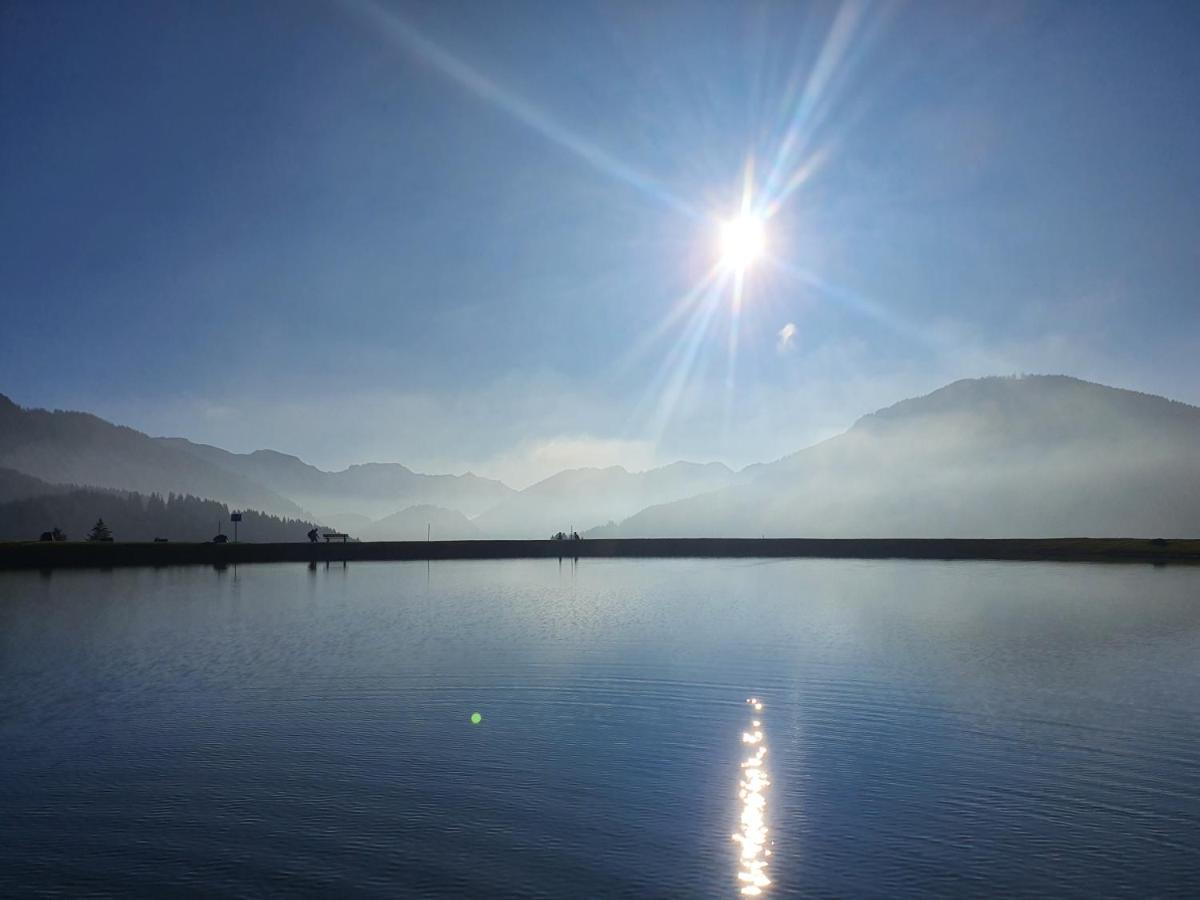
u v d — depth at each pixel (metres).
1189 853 16.77
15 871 16.30
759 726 25.58
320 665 35.12
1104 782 20.64
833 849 16.97
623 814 18.81
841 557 112.81
